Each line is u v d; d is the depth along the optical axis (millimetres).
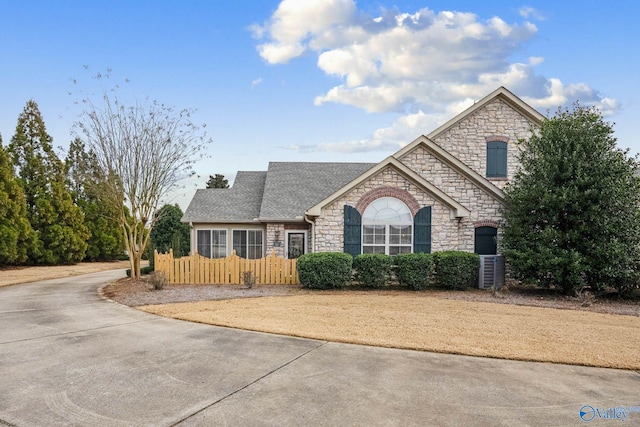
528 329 9414
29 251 30172
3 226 26734
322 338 8469
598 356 7402
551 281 14625
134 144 19469
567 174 14258
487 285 15625
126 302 12844
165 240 33500
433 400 5434
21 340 8297
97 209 37812
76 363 6832
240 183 25594
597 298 14023
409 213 16938
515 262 15031
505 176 20031
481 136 20141
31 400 5332
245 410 5062
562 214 14547
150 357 7164
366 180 16984
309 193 22656
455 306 12219
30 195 32469
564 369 6781
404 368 6711
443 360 7188
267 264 16672
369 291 14945
